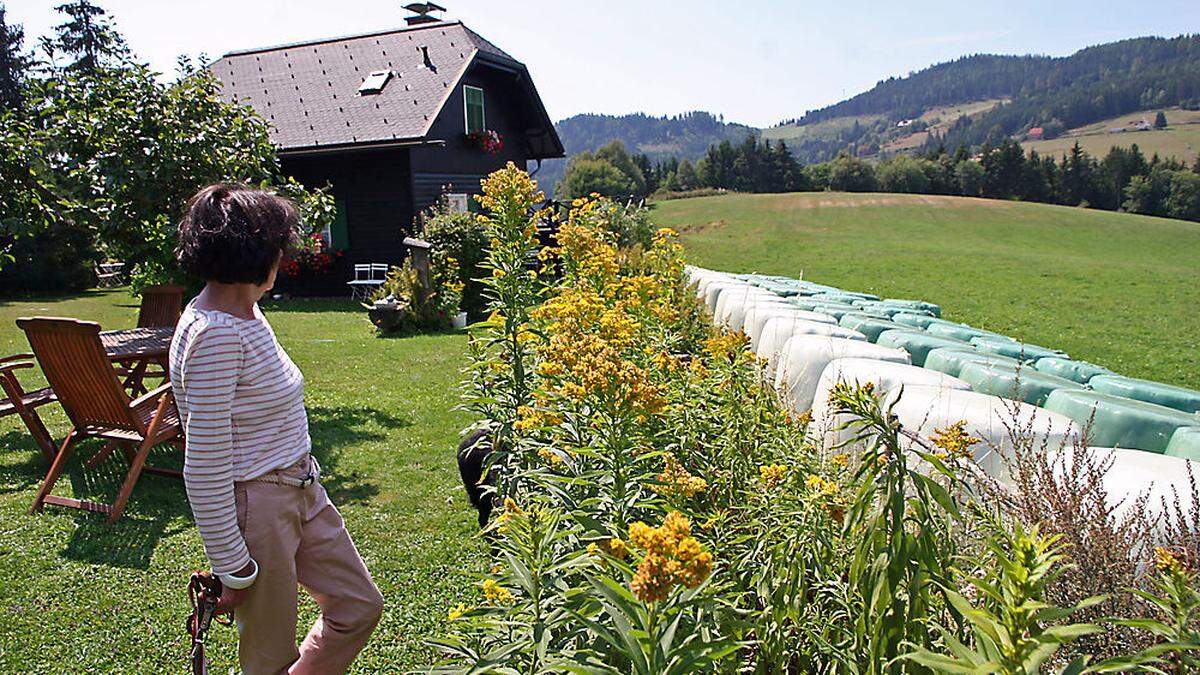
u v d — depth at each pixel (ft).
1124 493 7.53
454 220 41.04
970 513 7.27
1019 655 4.30
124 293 54.13
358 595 7.94
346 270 52.85
